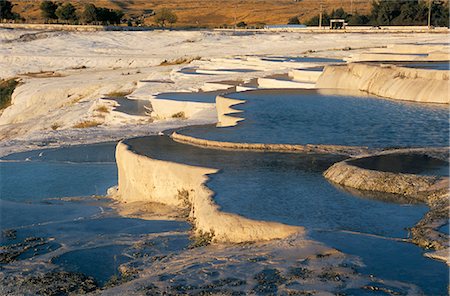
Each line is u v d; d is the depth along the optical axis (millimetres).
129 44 75438
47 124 37625
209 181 14898
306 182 14789
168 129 26969
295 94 28359
